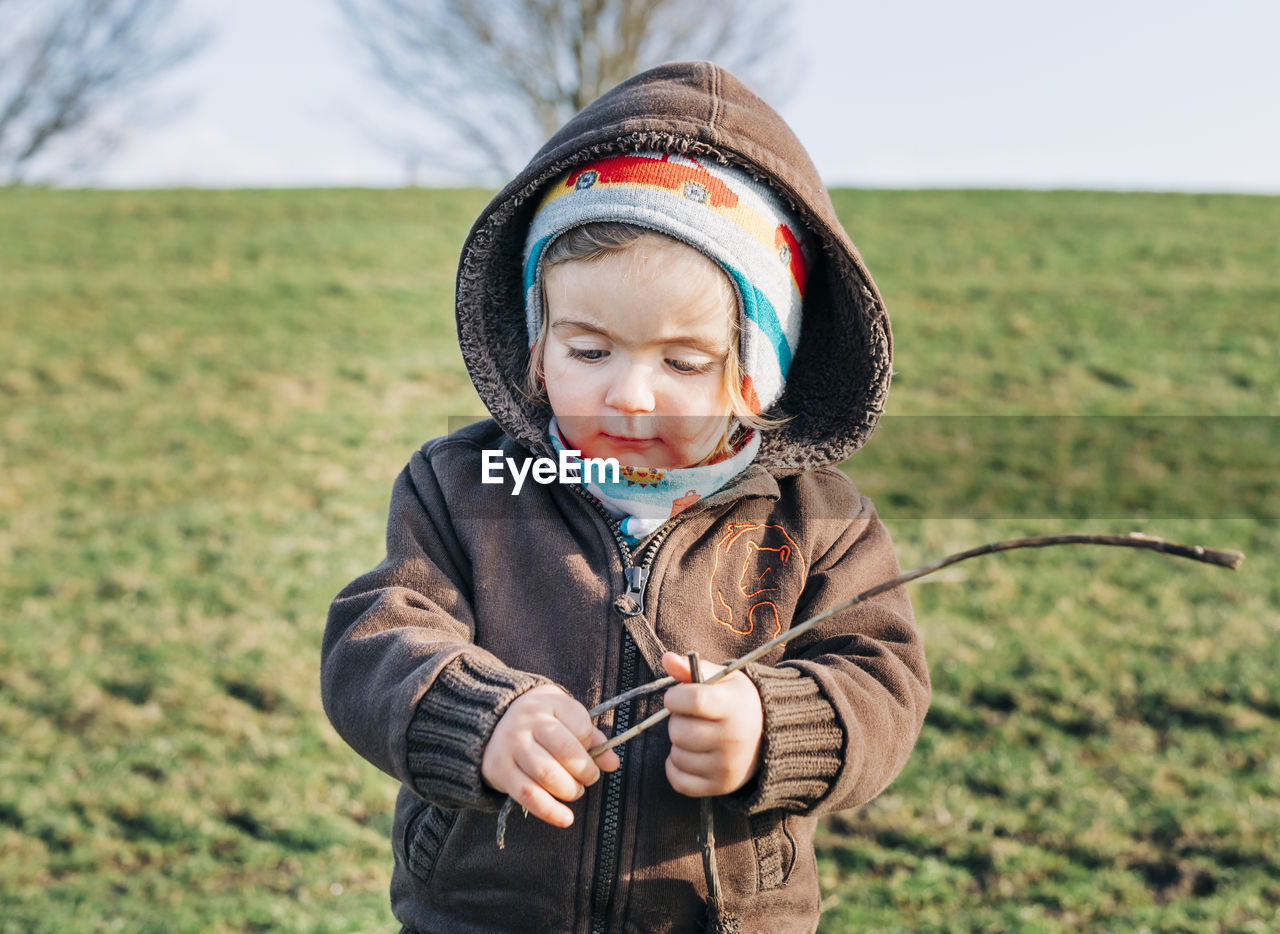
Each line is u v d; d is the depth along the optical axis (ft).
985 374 32.37
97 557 18.69
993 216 54.95
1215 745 12.78
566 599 4.67
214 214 53.01
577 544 4.82
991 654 14.93
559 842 4.43
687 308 4.28
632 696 3.97
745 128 4.58
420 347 35.06
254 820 11.46
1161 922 9.93
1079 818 11.43
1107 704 13.66
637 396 4.29
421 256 47.42
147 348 33.19
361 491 22.94
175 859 10.89
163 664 14.75
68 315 36.11
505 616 4.69
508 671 4.08
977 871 10.76
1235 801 11.67
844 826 11.43
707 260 4.34
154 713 13.57
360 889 10.47
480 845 4.51
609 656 4.58
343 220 53.21
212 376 31.01
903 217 54.90
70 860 10.82
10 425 26.45
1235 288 41.14
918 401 29.86
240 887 10.45
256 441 25.95
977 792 11.98
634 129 4.38
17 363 31.14
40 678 14.33
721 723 3.83
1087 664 14.58
